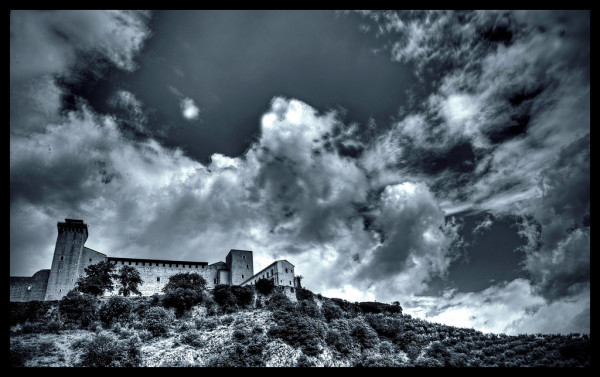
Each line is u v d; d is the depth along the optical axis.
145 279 159.75
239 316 131.50
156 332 116.62
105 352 99.81
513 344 133.75
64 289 142.88
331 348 121.06
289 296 150.88
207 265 174.25
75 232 152.88
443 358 121.75
